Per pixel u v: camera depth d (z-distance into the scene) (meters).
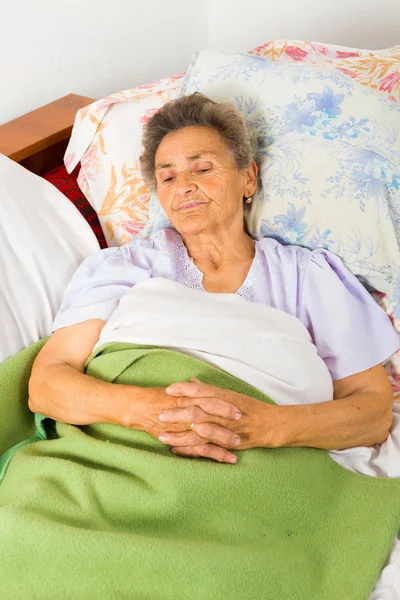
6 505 1.16
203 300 1.42
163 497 1.18
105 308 1.46
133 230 1.74
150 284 1.46
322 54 1.90
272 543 1.19
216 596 1.08
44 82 1.92
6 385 1.40
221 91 1.68
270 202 1.58
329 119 1.58
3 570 1.10
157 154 1.54
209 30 2.47
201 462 1.21
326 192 1.54
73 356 1.44
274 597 1.12
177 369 1.32
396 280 1.49
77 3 1.93
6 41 1.77
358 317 1.47
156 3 2.21
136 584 1.08
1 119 1.83
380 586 1.18
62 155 1.84
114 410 1.29
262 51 1.93
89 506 1.17
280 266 1.51
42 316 1.50
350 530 1.25
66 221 1.62
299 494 1.25
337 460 1.38
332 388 1.42
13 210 1.51
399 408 1.48
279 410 1.27
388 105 1.59
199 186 1.47
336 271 1.52
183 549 1.10
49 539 1.09
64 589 1.08
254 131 1.63
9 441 1.44
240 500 1.20
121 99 1.76
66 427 1.34
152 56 2.28
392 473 1.35
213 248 1.53
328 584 1.17
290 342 1.37
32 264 1.50
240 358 1.34
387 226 1.49
